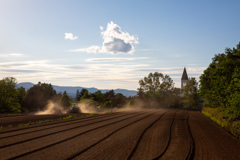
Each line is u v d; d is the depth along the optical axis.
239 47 28.78
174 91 91.44
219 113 26.56
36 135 13.66
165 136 13.72
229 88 19.42
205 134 15.12
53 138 12.64
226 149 10.46
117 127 17.98
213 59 37.59
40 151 9.52
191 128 18.36
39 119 25.06
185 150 9.99
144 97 90.19
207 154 9.44
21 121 22.45
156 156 8.87
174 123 22.08
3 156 8.67
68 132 15.04
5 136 13.21
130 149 9.99
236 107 18.25
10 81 48.28
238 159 8.73
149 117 29.58
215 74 27.62
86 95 74.94
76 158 8.48
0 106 46.03
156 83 92.00
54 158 8.44
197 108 82.94
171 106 88.88
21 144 10.93
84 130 16.06
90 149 10.00
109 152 9.45
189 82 82.38
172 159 8.53
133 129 16.78
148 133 14.90
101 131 15.59
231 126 17.30
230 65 25.88
